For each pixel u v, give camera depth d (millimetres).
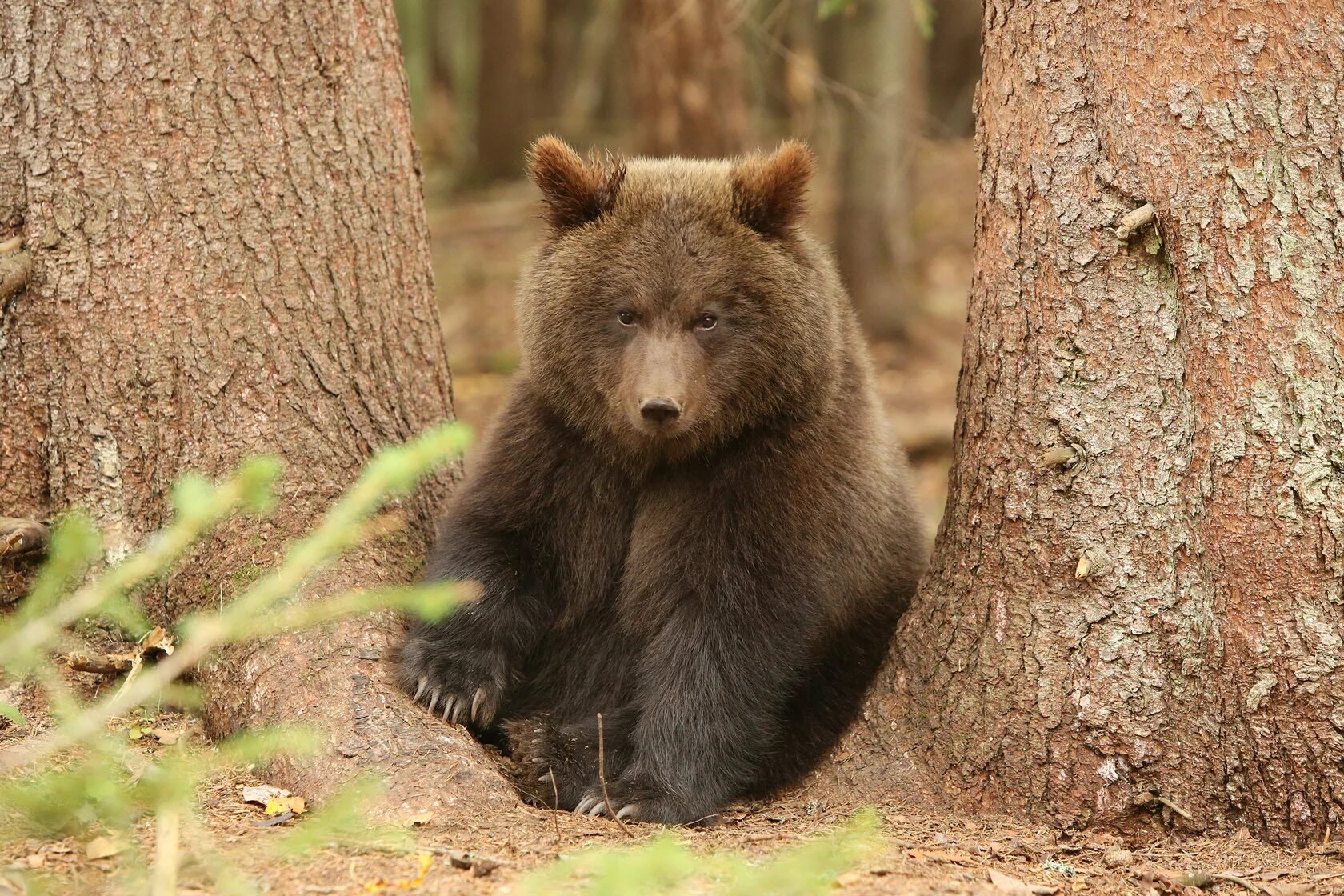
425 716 9305
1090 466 8594
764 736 9852
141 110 10031
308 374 10516
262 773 9016
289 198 10477
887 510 10789
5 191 10102
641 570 10211
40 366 10195
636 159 10977
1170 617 8438
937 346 28969
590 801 9242
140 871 6766
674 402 9219
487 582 10000
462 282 33219
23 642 5578
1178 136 8148
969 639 9242
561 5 46188
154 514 10195
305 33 10508
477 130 41094
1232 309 8102
